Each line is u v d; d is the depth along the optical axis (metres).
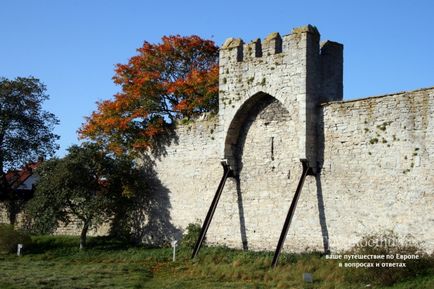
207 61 42.31
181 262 29.00
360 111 25.95
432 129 23.53
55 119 47.81
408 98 24.39
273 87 28.67
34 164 46.03
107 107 35.81
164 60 41.12
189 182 32.94
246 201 30.09
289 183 28.38
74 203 35.09
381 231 24.64
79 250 34.28
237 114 30.28
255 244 29.41
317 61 28.03
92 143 35.56
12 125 45.56
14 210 43.25
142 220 35.38
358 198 25.61
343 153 26.36
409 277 21.36
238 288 22.06
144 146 35.16
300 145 27.17
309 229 27.17
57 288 21.53
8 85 45.28
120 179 35.22
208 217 30.03
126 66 39.91
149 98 36.56
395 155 24.56
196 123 32.97
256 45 29.70
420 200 23.59
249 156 30.28
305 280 22.77
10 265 29.27
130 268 27.47
